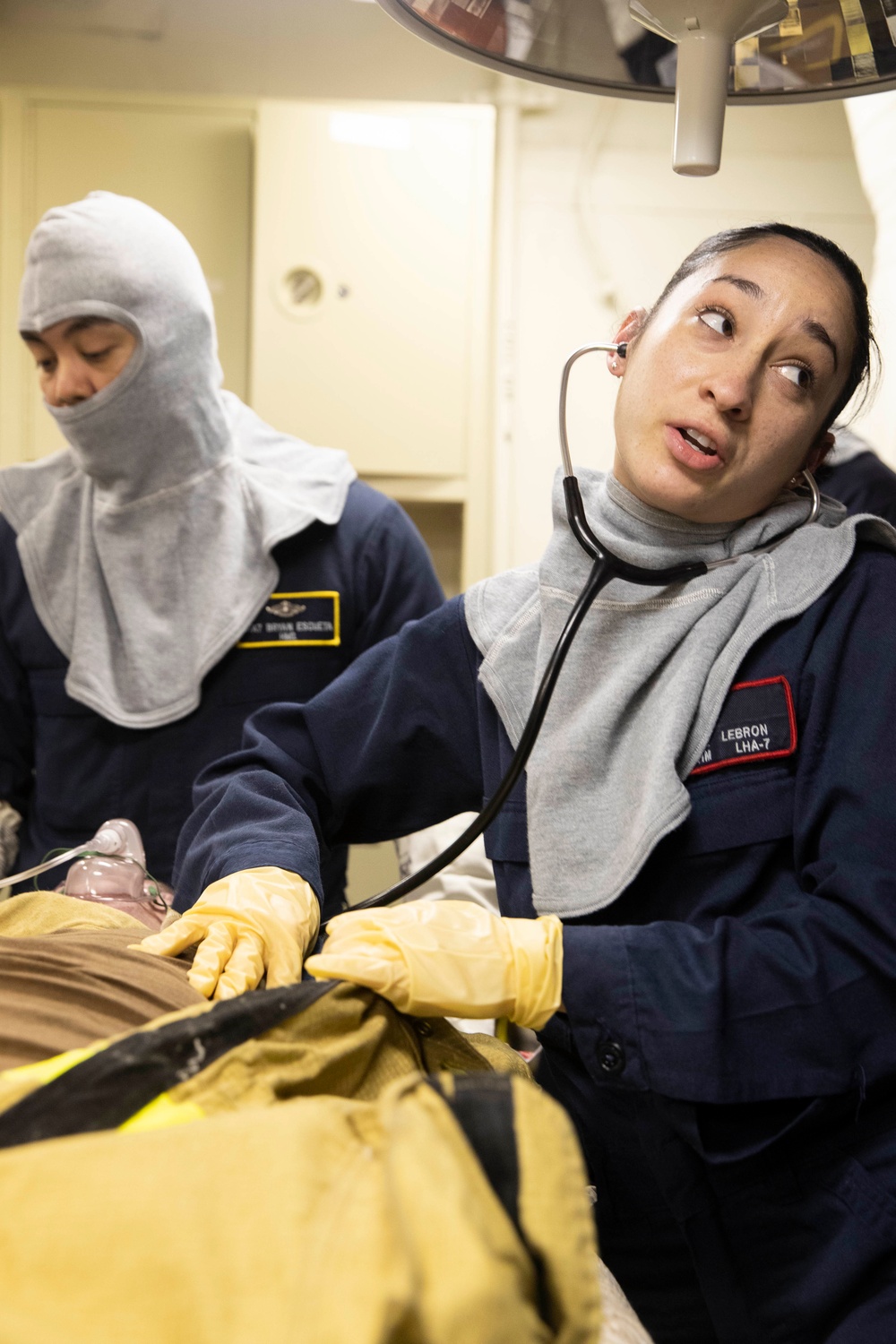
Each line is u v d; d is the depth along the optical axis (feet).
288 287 7.93
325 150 7.91
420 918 2.72
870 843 2.79
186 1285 1.55
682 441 3.14
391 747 3.73
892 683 2.95
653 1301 3.11
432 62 8.42
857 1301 2.74
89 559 5.43
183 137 8.09
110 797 5.36
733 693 3.10
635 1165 3.02
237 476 5.51
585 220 8.95
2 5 8.05
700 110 3.16
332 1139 1.75
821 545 3.20
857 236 9.15
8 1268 1.58
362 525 5.61
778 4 3.03
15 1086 1.92
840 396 3.31
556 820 3.11
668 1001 2.66
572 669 3.29
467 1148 1.73
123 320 4.99
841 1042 2.67
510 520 8.82
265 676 5.38
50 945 2.77
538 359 9.01
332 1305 1.50
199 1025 2.09
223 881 3.21
